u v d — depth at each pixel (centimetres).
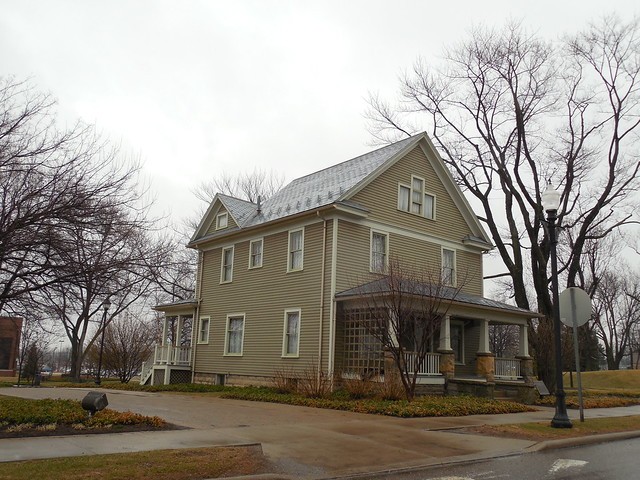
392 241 2391
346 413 1525
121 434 1024
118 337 3703
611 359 6178
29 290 1118
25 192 1092
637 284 6391
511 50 2923
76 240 1141
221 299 2770
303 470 827
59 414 1127
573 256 2877
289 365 2270
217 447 928
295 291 2317
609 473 848
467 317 2228
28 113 1134
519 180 2858
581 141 2873
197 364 2848
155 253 1465
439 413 1519
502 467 892
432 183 2645
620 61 2762
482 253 2841
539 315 2475
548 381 2575
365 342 2036
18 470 706
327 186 2497
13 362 4828
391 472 845
